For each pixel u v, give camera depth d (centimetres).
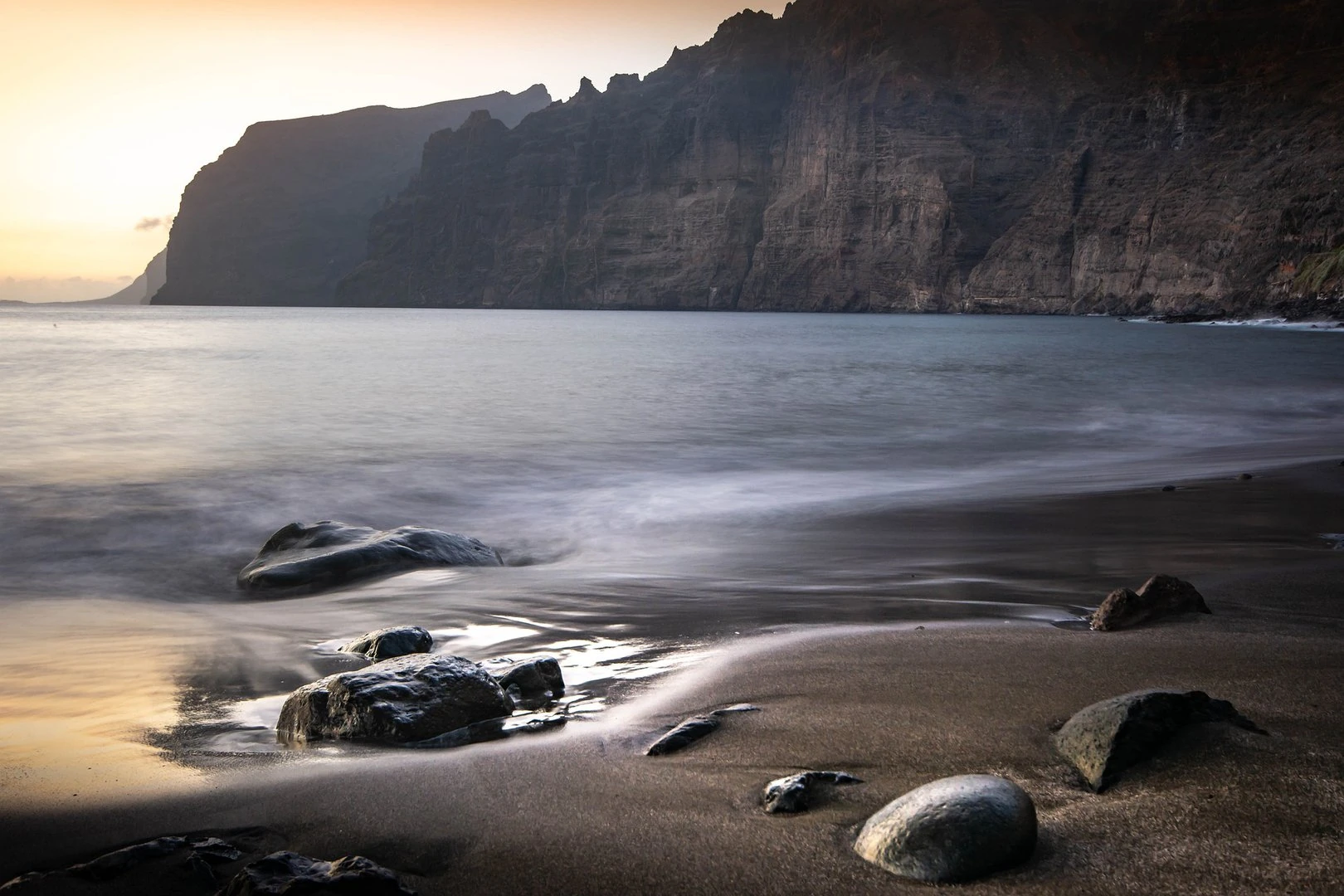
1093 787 360
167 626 715
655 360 4428
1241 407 2480
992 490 1349
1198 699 403
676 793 377
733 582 812
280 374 3397
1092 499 1228
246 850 348
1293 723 405
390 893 308
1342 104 13375
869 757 402
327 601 790
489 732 462
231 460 1584
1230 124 15062
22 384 2912
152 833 364
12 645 658
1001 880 296
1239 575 775
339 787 398
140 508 1253
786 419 2208
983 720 439
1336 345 5947
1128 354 4938
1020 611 686
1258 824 318
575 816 361
